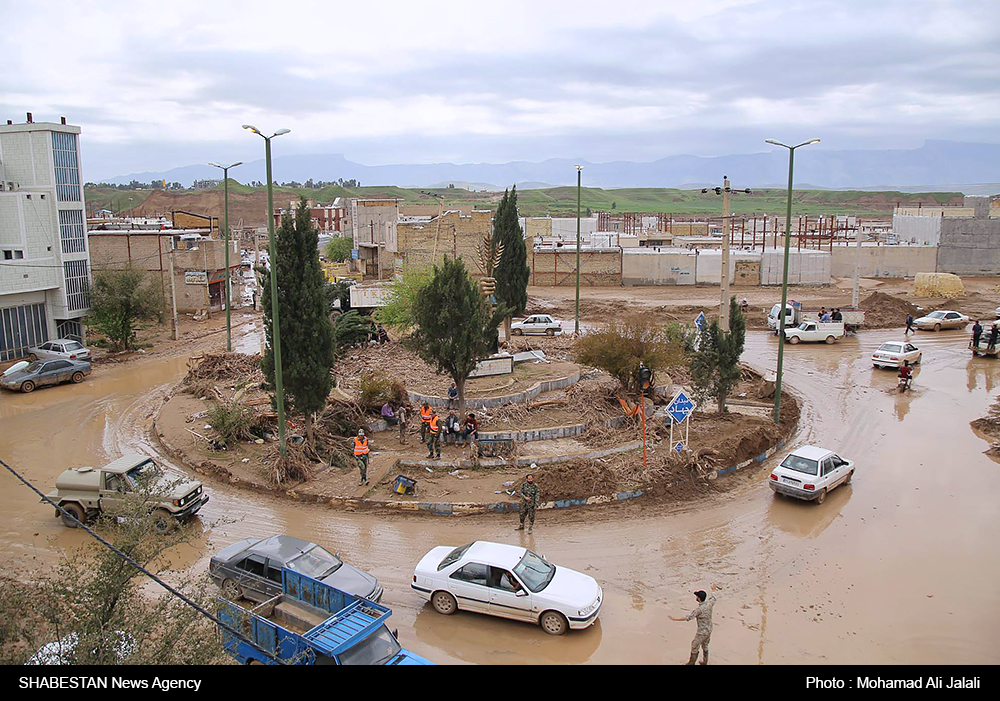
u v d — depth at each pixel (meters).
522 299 38.91
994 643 12.63
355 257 72.00
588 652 12.28
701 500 19.45
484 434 22.48
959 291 58.34
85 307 40.84
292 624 12.27
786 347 41.66
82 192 40.59
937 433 25.64
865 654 12.27
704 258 65.88
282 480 19.64
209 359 32.72
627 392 26.44
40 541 16.41
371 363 32.72
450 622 13.31
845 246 72.19
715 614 13.62
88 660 8.73
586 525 17.62
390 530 17.20
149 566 14.99
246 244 118.12
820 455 19.75
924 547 16.62
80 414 27.77
